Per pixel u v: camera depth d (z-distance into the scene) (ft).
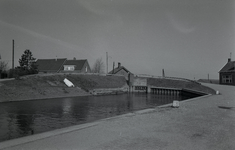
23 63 152.35
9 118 60.08
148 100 132.77
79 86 156.97
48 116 64.64
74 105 92.53
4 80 109.70
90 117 64.90
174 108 47.44
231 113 39.96
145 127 27.84
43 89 121.49
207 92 119.03
